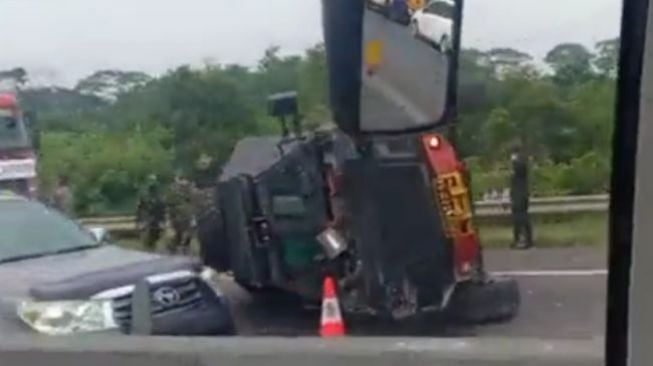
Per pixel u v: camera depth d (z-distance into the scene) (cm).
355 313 956
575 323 984
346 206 920
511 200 1270
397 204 900
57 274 813
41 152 2206
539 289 1120
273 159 1064
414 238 920
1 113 2214
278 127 1173
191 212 1717
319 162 992
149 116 2017
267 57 1623
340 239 966
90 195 2025
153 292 818
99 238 922
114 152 2034
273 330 1078
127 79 2114
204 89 1820
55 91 2252
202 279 858
